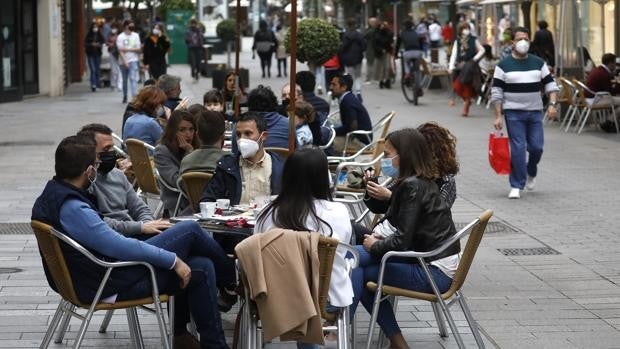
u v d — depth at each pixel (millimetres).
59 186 7832
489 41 45062
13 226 14477
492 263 12523
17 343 9141
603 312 10336
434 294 8336
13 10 36438
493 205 16500
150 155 13852
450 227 8438
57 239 7586
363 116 17156
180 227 8281
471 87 31203
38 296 10727
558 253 13055
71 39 47781
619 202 16594
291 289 7090
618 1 30562
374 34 43031
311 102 17500
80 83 47844
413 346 9219
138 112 14367
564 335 9547
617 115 25828
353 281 8391
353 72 37062
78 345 7727
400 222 8273
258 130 9617
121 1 63438
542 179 19016
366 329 9750
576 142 24188
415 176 8414
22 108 34125
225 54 73000
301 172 7699
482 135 26375
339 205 7828
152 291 7926
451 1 41000
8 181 18688
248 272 7129
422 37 51375
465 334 9594
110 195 9250
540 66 16844
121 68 36344
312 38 27953
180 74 53250
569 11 28531
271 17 101312
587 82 25906
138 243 7820
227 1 73438
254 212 8914
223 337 8344
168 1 62688
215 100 16062
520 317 10172
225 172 9680
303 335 7133
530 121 17062
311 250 7195
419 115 31828
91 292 7820
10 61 36406
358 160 16984
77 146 7828
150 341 9336
